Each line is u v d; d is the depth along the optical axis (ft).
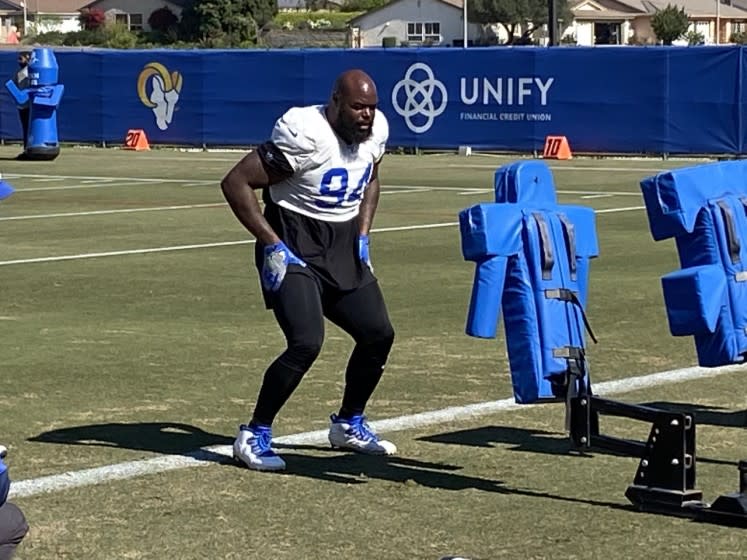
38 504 21.68
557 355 22.31
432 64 105.91
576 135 100.94
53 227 62.18
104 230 60.85
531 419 27.25
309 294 23.29
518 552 19.34
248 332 36.60
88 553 19.42
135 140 117.08
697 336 22.90
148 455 24.62
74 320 38.55
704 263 22.59
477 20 263.08
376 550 19.47
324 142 22.70
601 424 26.84
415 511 21.33
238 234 59.06
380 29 277.85
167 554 19.36
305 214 23.26
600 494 22.20
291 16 347.97
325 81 109.81
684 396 28.89
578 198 72.90
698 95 96.22
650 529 20.38
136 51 117.39
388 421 26.96
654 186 22.48
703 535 20.10
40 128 104.68
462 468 23.79
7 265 49.67
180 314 39.45
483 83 104.12
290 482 22.97
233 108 113.80
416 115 107.04
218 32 275.18
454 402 28.58
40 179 89.20
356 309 23.95
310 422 26.99
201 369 32.01
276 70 111.55
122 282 45.50
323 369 31.86
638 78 98.22
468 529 20.39
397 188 79.66
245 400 28.94
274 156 22.71
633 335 35.53
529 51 102.01
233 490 22.49
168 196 77.20
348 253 23.65
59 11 338.75
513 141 103.50
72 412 27.89
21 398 29.12
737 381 30.27
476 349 34.06
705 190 22.58
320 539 19.98
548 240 22.39
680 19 258.98
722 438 25.64
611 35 274.57
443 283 44.80
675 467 21.01
